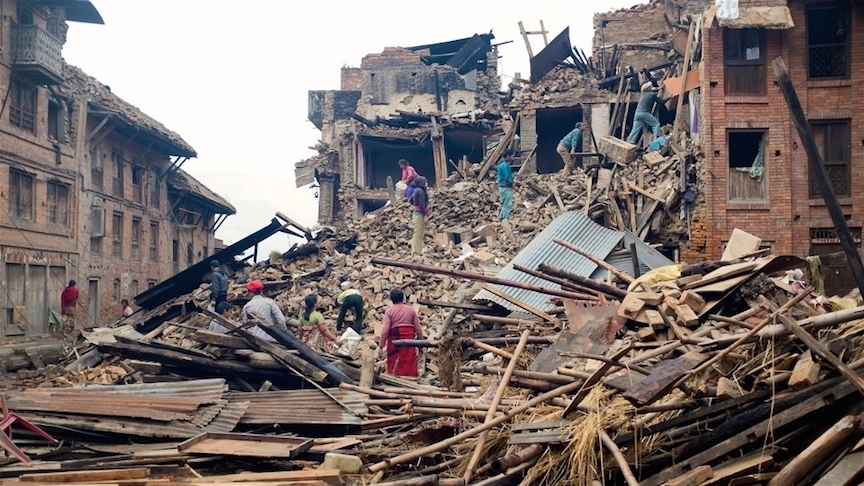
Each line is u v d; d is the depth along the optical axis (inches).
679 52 1094.4
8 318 1009.5
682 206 882.8
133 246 1469.0
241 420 343.0
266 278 861.2
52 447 323.9
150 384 364.5
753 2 861.8
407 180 898.7
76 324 1192.8
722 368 236.2
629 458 224.4
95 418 333.7
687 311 277.9
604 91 1170.0
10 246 1013.8
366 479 255.8
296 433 343.9
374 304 729.6
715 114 869.8
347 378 390.3
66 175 1170.6
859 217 841.5
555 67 1245.7
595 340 292.0
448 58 1689.2
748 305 303.7
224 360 411.8
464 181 1107.3
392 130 1374.3
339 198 1396.4
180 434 320.2
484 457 258.7
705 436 220.1
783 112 861.8
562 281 414.6
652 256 683.4
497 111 1307.8
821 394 212.2
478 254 816.9
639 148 1010.7
